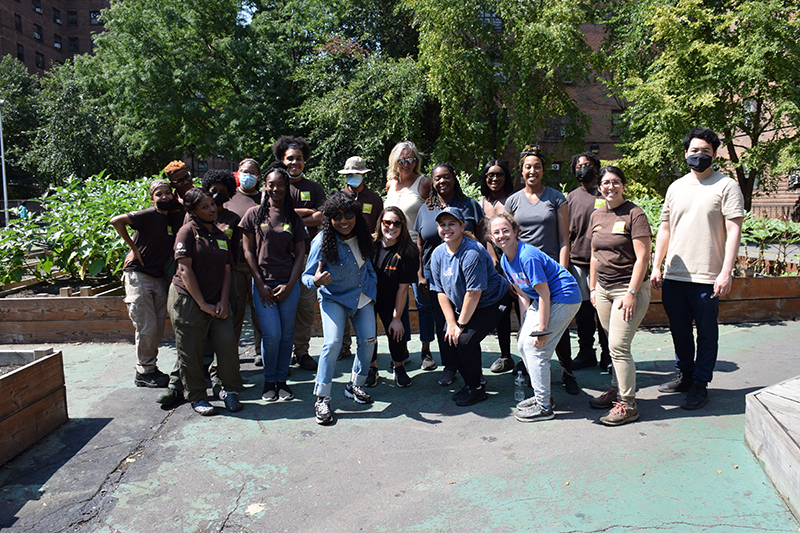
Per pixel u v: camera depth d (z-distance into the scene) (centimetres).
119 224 419
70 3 5450
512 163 2359
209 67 2300
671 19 1545
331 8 2308
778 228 718
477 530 245
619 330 363
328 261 378
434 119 2147
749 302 638
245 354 553
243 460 320
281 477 299
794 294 643
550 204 436
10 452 319
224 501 275
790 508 252
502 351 489
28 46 4944
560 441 337
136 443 344
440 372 492
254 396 432
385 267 428
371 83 1961
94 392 436
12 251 659
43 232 668
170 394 407
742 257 792
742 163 1612
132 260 438
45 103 2994
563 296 364
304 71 2195
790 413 291
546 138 2422
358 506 268
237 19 2394
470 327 397
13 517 261
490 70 1823
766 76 1472
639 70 1867
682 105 1585
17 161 3444
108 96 2638
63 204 676
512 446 332
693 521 245
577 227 480
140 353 443
